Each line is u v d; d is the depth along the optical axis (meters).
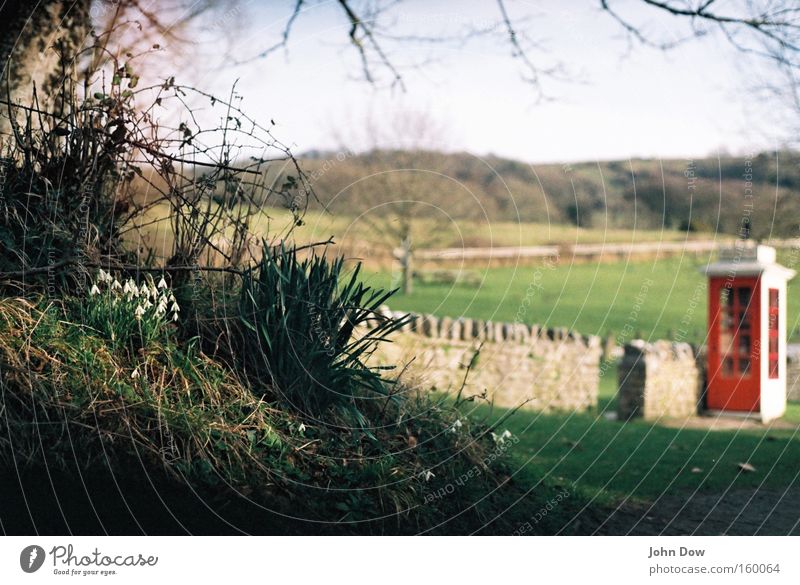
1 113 4.73
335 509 3.68
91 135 4.32
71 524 3.32
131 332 3.99
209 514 3.45
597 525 4.26
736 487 5.15
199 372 3.91
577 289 20.42
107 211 4.38
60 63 4.94
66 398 3.53
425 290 19.73
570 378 9.90
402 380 4.81
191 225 4.39
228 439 3.70
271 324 4.24
